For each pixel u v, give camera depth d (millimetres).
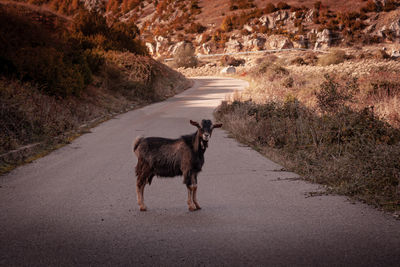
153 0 167750
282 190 7051
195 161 5680
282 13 106875
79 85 20625
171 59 99312
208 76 72438
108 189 7219
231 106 20391
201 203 6293
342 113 11102
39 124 13500
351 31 93812
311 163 9109
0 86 13758
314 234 4695
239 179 8031
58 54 20094
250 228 4969
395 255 4039
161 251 4234
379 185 6539
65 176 8297
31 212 5738
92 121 18359
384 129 9969
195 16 129750
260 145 12383
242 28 108375
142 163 6020
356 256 4031
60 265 3883
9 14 21719
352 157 8266
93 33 34469
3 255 4121
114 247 4355
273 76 40469
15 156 10031
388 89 16922
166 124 17953
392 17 94688
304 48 92562
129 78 30250
